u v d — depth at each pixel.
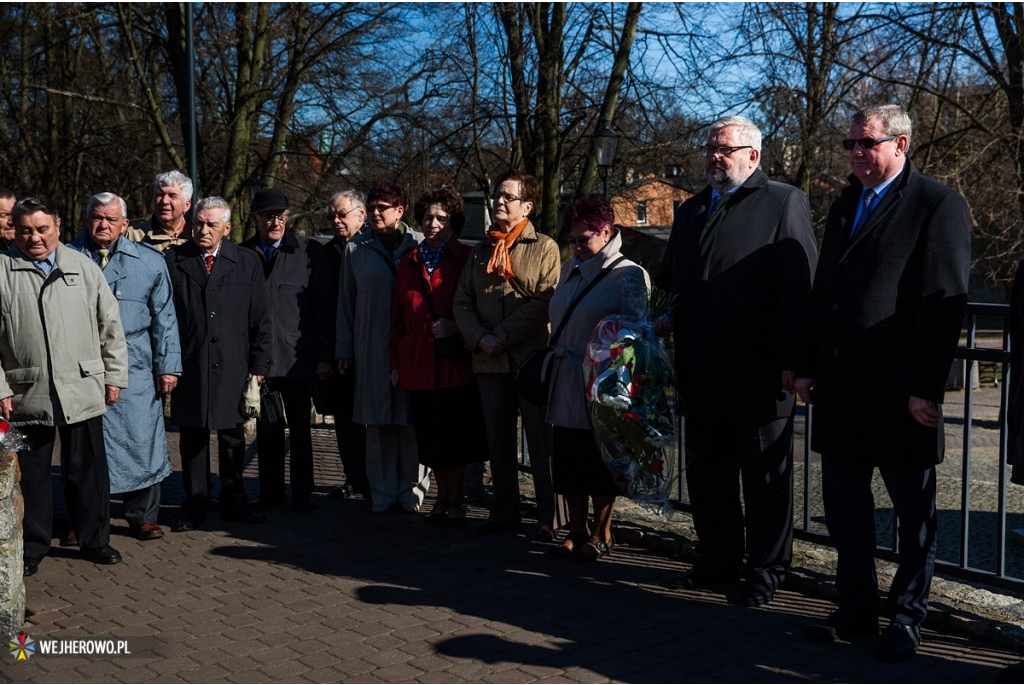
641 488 4.53
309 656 3.89
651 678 3.66
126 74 18.09
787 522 4.48
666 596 4.56
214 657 3.88
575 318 4.98
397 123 18.08
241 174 17.17
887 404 3.81
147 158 19.00
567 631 4.13
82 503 5.12
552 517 5.51
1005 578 4.18
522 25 12.67
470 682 3.64
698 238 4.47
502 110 13.23
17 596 4.15
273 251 6.30
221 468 5.99
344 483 6.91
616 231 5.10
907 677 3.64
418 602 4.50
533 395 5.10
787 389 4.27
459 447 5.69
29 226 4.87
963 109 14.02
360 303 6.04
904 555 3.89
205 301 5.79
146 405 5.59
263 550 5.37
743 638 4.04
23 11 17.25
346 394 6.48
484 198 13.09
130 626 4.23
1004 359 4.13
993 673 3.67
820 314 4.02
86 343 5.04
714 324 4.38
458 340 5.61
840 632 4.03
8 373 4.91
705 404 4.42
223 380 5.79
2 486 4.05
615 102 13.25
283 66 18.16
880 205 3.86
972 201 13.91
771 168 18.02
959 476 9.29
